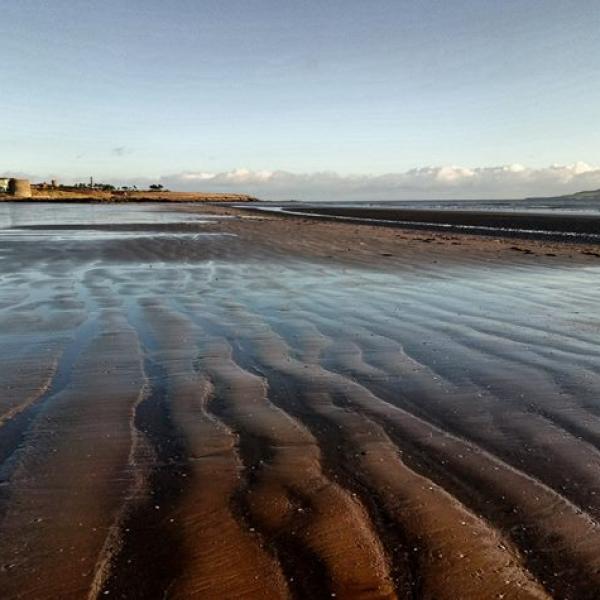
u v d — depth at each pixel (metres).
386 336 5.96
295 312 7.11
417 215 39.84
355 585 2.03
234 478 2.89
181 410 3.85
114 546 2.28
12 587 2.03
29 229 21.38
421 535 2.35
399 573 2.10
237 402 4.02
